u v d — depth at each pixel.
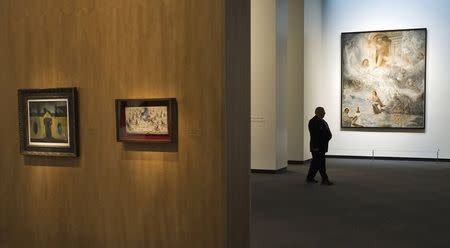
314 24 19.91
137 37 6.16
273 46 15.91
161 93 6.07
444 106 19.05
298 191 12.68
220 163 5.84
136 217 6.32
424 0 19.16
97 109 6.43
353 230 8.71
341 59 20.28
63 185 6.73
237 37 6.20
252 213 10.09
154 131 6.07
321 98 20.58
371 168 17.27
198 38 5.85
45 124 6.70
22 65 6.85
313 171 14.02
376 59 19.78
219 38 5.75
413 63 19.31
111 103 6.35
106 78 6.36
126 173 6.34
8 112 7.00
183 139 5.99
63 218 6.76
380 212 10.16
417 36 19.22
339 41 20.38
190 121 5.94
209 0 5.78
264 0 15.97
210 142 5.87
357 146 20.23
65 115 6.55
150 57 6.11
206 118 5.86
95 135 6.47
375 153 19.98
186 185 6.02
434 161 19.16
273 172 16.11
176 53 5.97
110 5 6.29
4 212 7.12
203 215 5.96
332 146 20.58
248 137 6.65
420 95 19.28
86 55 6.45
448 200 11.44
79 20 6.47
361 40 19.97
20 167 6.99
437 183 13.96
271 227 8.95
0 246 7.16
